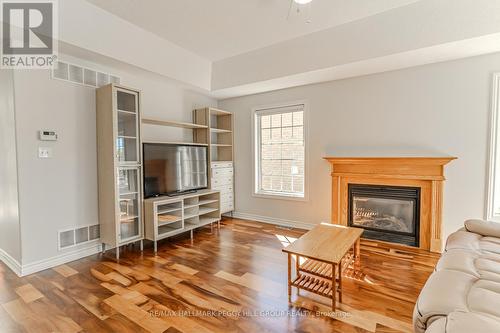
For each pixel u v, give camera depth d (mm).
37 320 1768
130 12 2537
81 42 2465
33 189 2461
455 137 2914
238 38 3098
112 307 1909
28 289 2158
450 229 2975
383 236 3320
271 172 4391
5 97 2459
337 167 3555
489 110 2736
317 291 1963
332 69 3166
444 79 2938
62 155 2666
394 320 1757
